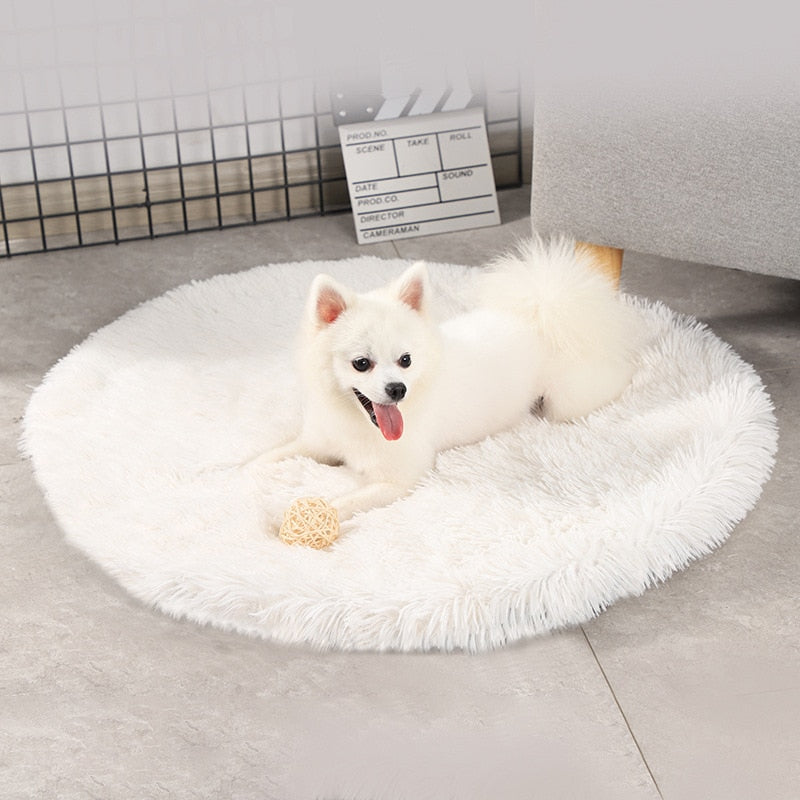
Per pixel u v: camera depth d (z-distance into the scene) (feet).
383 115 9.20
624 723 4.37
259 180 9.52
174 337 7.45
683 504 5.34
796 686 4.55
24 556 5.40
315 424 5.90
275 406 6.59
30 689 4.57
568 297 6.26
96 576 5.24
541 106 7.02
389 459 5.70
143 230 9.32
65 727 4.37
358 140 9.04
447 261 8.75
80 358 7.09
